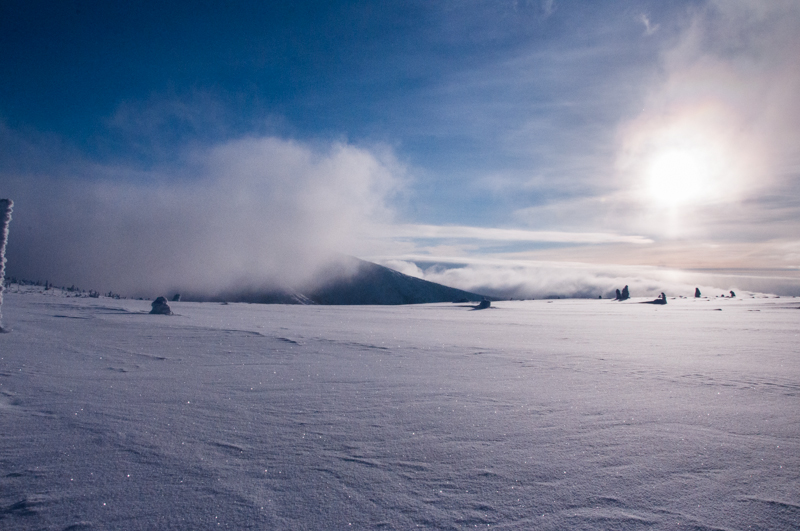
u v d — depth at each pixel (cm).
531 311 2620
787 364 668
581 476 266
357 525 210
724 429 353
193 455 292
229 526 208
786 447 314
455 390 489
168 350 760
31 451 292
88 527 205
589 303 3644
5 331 907
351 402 434
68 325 1088
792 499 238
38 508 220
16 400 413
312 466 278
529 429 353
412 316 2116
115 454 290
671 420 377
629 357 739
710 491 247
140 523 209
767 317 1908
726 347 887
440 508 227
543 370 615
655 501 236
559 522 215
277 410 403
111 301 2277
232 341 898
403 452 303
